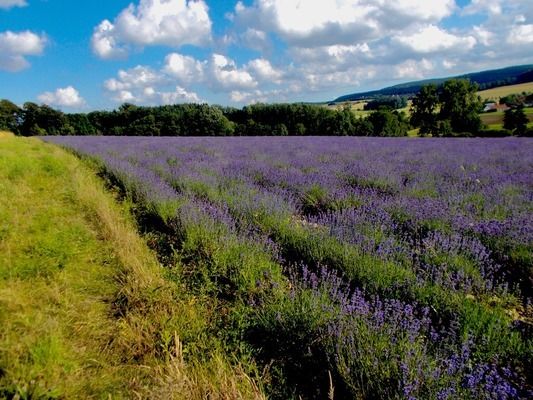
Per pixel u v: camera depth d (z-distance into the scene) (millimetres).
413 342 2623
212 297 3799
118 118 68438
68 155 17203
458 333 3014
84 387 2471
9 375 2418
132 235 5203
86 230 5383
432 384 2246
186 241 4973
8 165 10492
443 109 64375
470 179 8938
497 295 3760
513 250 4555
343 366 2486
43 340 2707
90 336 3051
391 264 3990
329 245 4551
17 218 5664
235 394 2248
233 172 9938
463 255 4430
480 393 2180
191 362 2734
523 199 6766
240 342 2984
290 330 2973
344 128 50438
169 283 3850
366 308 3049
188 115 56594
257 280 3902
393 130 50625
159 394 2219
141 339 2938
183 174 9211
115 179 10336
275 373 2717
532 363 2686
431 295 3545
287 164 11633
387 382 2367
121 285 3855
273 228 5559
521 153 14859
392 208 6289
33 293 3596
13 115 68375
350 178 9148
